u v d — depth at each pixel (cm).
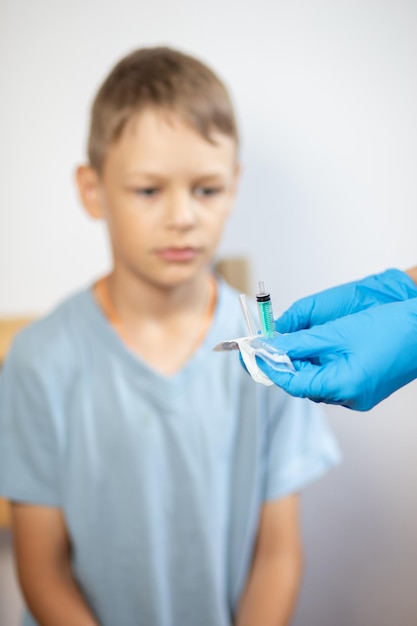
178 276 78
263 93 99
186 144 75
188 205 76
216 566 86
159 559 86
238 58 99
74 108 99
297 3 98
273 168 101
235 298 90
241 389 87
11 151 99
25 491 85
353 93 100
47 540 85
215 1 97
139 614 87
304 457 88
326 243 103
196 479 85
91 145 81
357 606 110
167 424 85
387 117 101
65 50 98
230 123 78
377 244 104
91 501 85
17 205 100
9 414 86
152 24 98
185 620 88
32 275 102
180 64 78
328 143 101
